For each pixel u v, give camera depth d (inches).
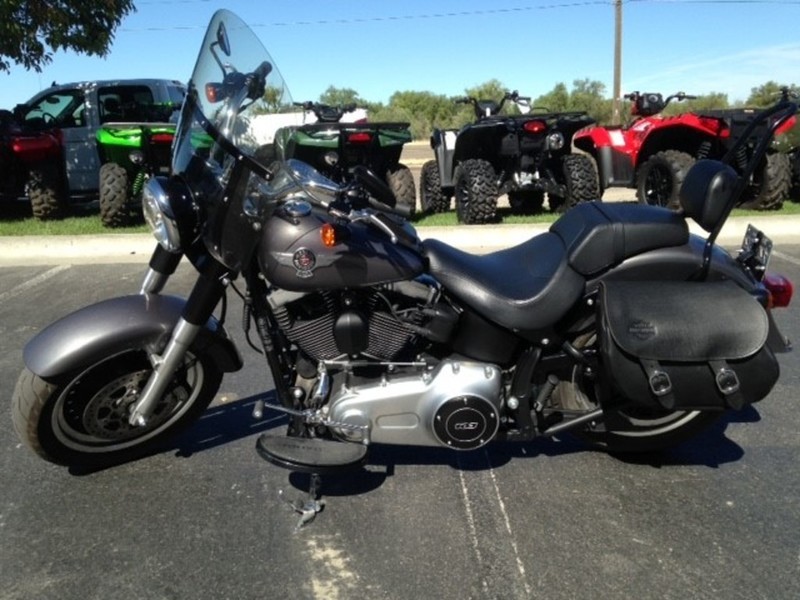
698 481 125.8
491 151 358.9
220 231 105.0
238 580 102.3
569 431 129.9
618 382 108.3
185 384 129.6
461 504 119.6
